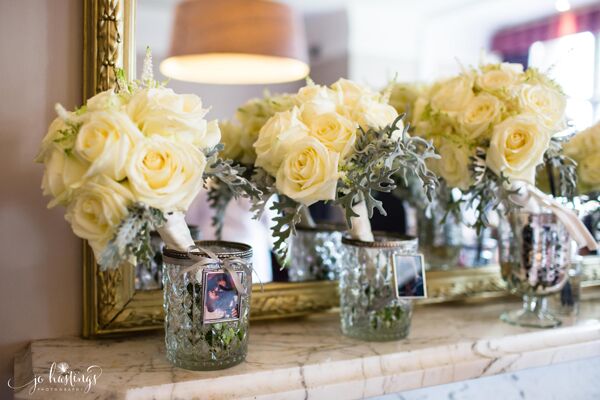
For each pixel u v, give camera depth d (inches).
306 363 38.6
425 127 47.1
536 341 46.7
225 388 35.6
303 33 53.3
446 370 41.6
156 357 39.4
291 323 48.9
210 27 48.6
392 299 43.2
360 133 38.3
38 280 42.1
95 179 30.5
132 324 43.2
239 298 36.8
